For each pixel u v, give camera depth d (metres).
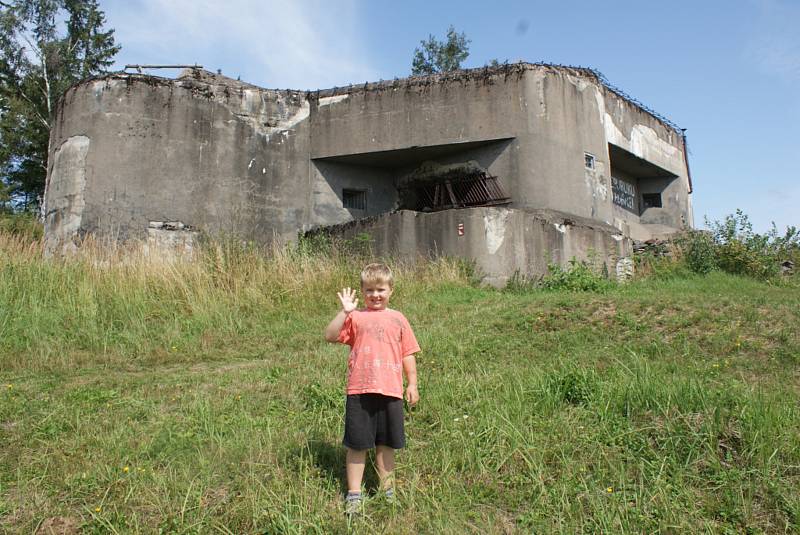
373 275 3.82
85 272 10.04
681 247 15.82
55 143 16.05
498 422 4.55
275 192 16.81
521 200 15.73
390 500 3.55
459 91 16.45
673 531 3.32
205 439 4.54
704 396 4.67
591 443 4.30
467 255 13.83
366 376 3.60
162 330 8.89
